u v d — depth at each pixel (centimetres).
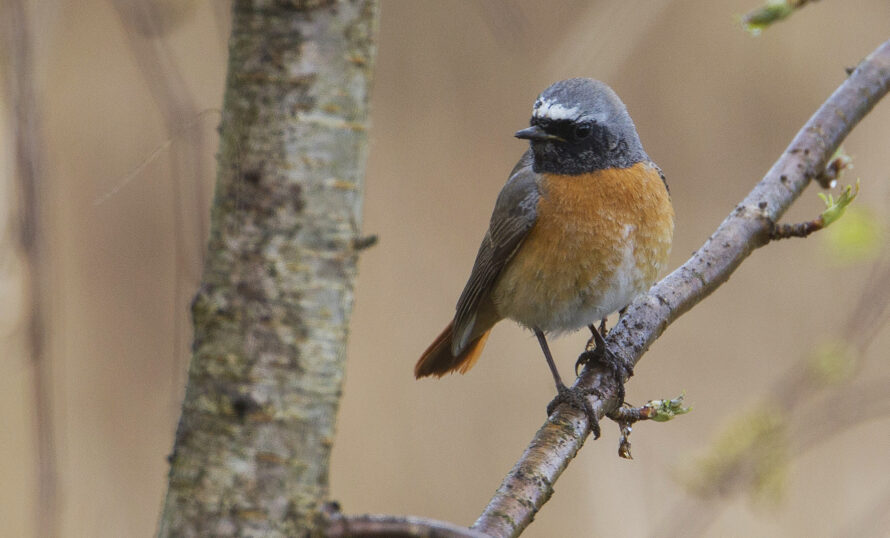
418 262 1542
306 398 366
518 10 730
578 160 813
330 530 375
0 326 927
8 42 827
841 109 778
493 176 1603
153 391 1444
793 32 1664
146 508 1317
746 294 1511
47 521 776
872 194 1445
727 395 1399
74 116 1512
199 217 595
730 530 1218
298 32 363
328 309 369
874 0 1655
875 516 1186
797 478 1275
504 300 863
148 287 1501
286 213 364
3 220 900
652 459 1285
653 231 818
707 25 1695
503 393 1436
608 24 1174
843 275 1486
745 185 1619
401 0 1673
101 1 1553
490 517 532
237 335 364
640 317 730
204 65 1341
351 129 371
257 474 362
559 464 589
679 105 1677
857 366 937
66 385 1412
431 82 1658
